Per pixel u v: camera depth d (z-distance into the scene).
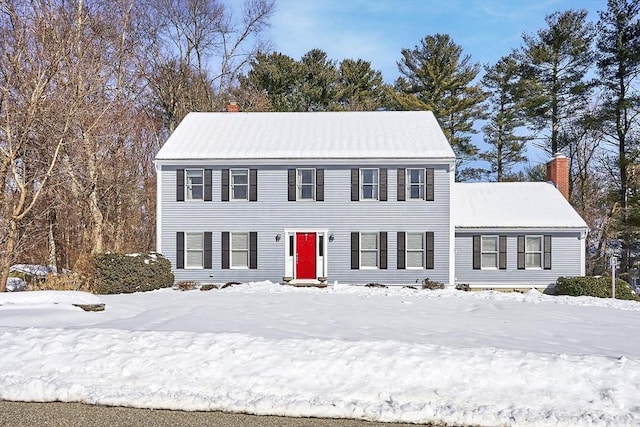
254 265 23.97
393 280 23.73
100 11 28.92
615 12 35.41
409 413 7.11
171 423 6.89
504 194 27.34
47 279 22.48
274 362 8.72
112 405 7.52
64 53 23.95
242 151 24.25
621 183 36.22
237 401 7.46
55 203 27.44
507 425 6.85
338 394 7.72
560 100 40.28
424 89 44.59
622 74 35.53
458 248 24.83
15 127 22.52
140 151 36.56
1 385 8.05
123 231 32.91
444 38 44.28
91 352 9.23
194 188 24.27
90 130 26.42
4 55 21.59
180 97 39.88
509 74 42.75
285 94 45.53
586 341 11.16
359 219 23.89
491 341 10.75
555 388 7.96
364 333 11.26
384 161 23.69
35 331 10.45
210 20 40.44
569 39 39.47
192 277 23.95
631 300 20.53
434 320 13.47
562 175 28.05
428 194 23.72
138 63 33.81
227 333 10.49
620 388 7.93
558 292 22.97
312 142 25.14
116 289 20.11
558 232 24.53
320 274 23.88
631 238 36.22
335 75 46.97
